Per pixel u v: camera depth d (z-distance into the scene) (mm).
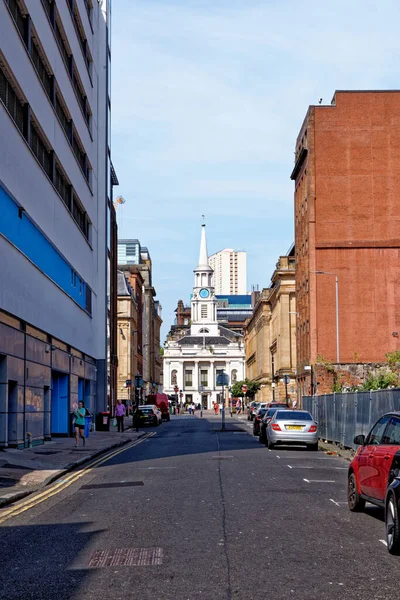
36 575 8336
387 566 8641
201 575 8125
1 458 22453
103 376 51188
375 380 38969
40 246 30109
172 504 13328
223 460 22266
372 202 56719
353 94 57375
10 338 25000
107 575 8211
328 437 32594
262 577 8031
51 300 32438
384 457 10836
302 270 62562
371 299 56125
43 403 30359
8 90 25453
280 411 28516
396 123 57125
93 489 16250
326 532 10742
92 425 45469
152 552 9328
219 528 10891
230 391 123500
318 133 57344
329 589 7559
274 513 12297
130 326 83625
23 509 13633
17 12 26812
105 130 52000
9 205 24734
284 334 81000
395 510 9211
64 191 37594
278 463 21594
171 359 171875
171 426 57250
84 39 45125
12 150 24906
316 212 56875
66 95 36625
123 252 143625
